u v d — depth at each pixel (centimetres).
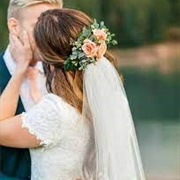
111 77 363
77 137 358
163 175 1001
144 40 3972
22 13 377
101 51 360
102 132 359
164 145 1255
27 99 370
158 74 3197
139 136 1394
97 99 359
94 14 3062
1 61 381
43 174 358
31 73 370
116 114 362
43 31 357
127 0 3938
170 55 3878
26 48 366
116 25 3925
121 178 360
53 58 356
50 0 379
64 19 359
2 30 2567
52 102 354
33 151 360
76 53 355
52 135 353
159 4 4028
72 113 356
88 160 367
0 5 2667
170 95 2377
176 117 1758
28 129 352
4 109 357
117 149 361
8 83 364
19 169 372
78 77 360
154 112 1883
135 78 3042
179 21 4100
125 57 3784
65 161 357
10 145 354
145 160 1108
